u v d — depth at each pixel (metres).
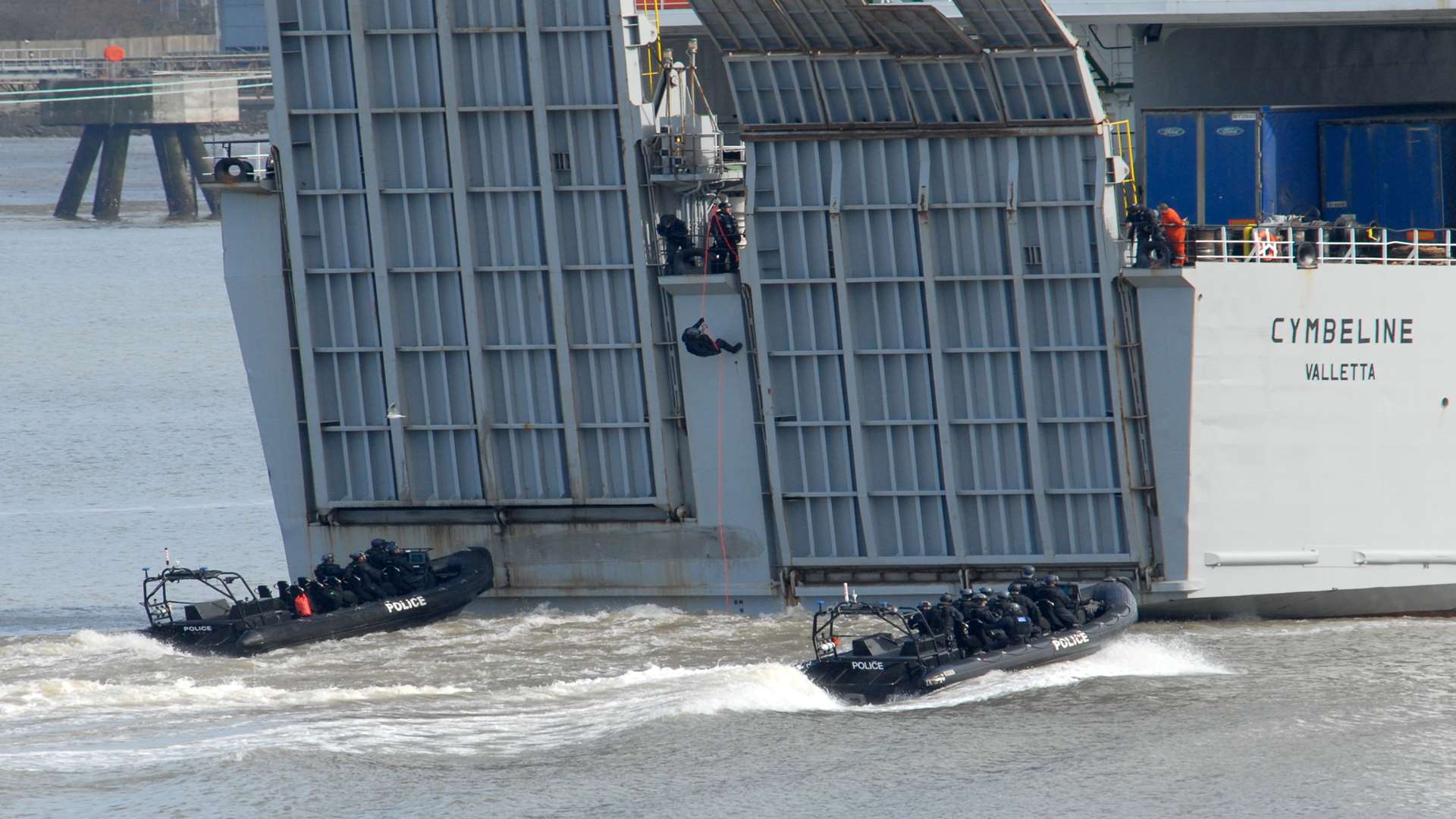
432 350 129.75
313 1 124.19
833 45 118.44
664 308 128.25
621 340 128.25
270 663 117.88
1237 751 100.12
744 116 121.88
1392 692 110.12
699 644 123.50
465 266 127.50
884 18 116.06
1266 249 124.38
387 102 125.94
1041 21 114.56
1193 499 121.69
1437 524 126.81
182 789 94.88
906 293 123.31
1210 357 119.75
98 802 92.94
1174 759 99.00
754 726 104.19
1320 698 108.94
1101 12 125.56
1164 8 125.25
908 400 125.12
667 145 124.75
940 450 125.38
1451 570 127.31
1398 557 126.06
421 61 124.94
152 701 109.62
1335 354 122.19
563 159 125.38
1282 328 120.62
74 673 114.88
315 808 92.44
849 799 93.81
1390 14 124.06
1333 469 123.69
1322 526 124.25
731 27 118.62
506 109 124.69
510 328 128.88
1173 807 92.62
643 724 104.38
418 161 126.75
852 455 126.38
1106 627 117.44
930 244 121.50
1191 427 120.31
